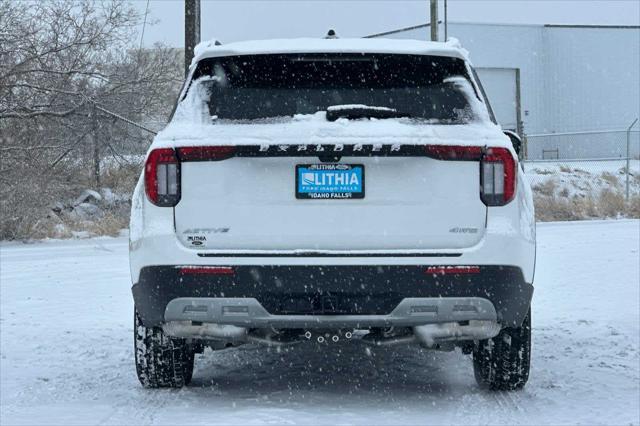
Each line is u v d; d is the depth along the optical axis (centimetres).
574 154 7944
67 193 3616
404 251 761
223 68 826
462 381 962
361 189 764
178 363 887
